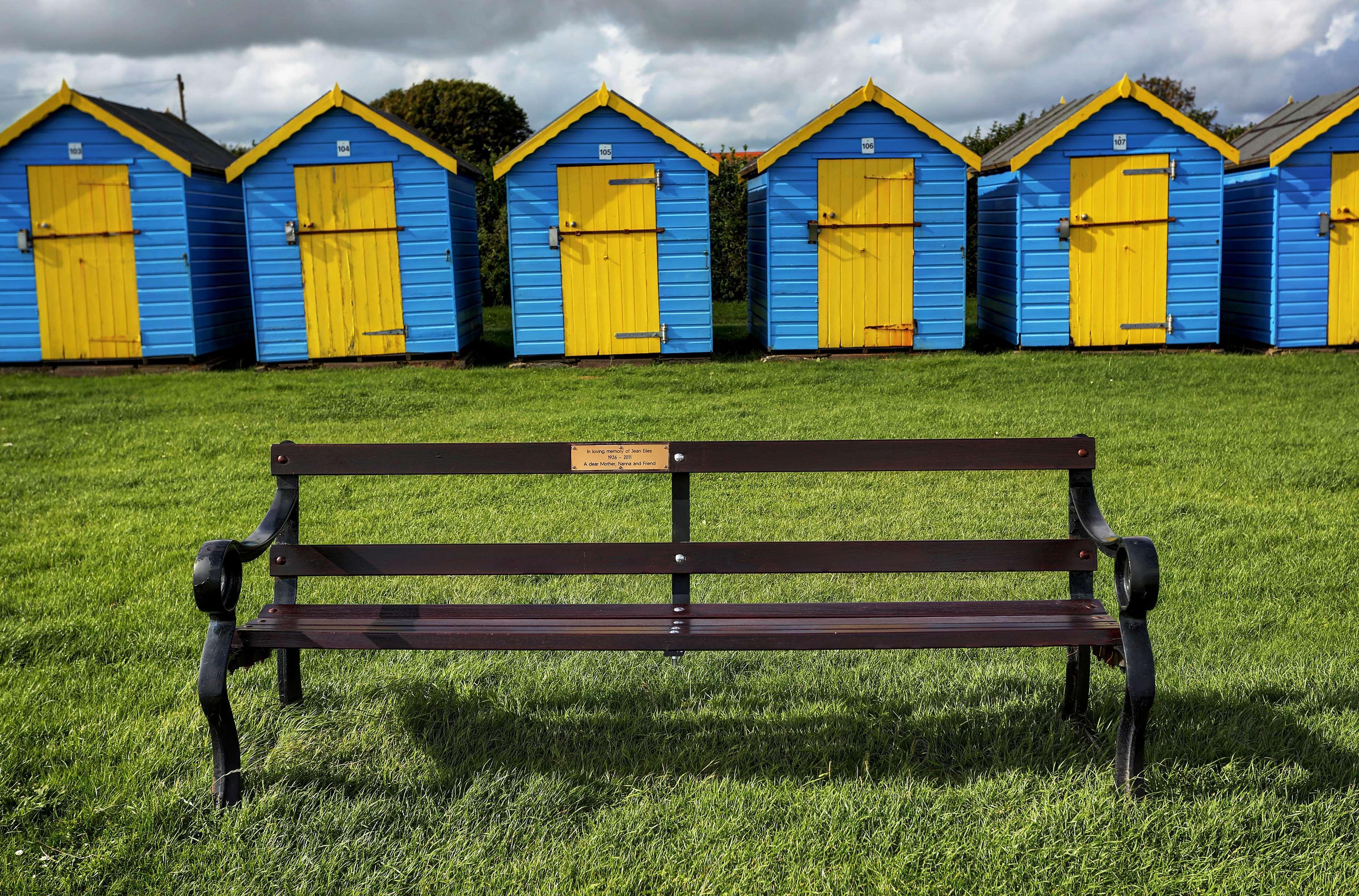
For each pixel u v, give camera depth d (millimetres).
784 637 3293
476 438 9562
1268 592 5078
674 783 3367
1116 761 3248
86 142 14984
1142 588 3066
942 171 15219
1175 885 2812
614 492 7379
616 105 14836
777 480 7723
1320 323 15695
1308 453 8234
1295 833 3035
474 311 17859
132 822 3094
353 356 15484
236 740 3230
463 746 3607
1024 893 2789
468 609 3600
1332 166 15406
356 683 4070
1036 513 6598
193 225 15461
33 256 15148
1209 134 15125
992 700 3918
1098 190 15352
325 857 2949
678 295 15406
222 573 3137
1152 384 12570
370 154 15055
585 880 2869
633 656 4391
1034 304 15586
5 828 3096
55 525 6602
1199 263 15492
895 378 13430
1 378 14828
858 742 3617
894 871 2857
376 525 6531
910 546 3584
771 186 15219
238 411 11430
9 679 4137
